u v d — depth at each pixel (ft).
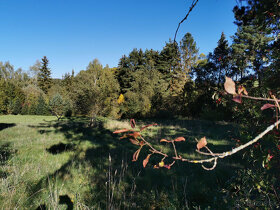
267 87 4.16
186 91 50.03
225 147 20.88
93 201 9.50
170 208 8.87
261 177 5.92
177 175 13.10
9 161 14.12
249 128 6.05
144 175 13.24
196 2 3.23
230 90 1.38
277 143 4.44
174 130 34.55
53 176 11.96
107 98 43.83
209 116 40.24
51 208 8.02
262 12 3.79
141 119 60.44
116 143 23.39
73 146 21.08
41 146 19.92
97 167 14.57
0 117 68.80
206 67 42.27
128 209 8.82
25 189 10.12
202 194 10.37
